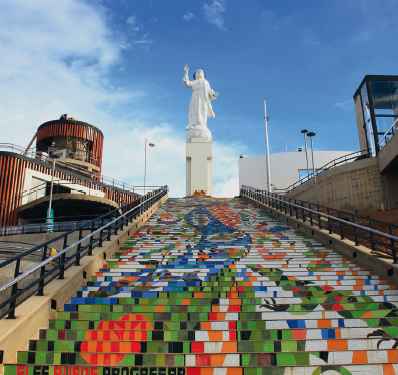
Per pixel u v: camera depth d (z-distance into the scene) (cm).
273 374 561
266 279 925
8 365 571
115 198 3478
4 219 2562
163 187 2594
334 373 557
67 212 2725
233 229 1558
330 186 2288
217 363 587
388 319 696
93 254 999
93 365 584
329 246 1234
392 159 1880
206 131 3319
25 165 2752
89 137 4122
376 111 2320
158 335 650
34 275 1387
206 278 930
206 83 3441
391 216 1747
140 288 860
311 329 657
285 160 4078
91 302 794
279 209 1842
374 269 966
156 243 1306
